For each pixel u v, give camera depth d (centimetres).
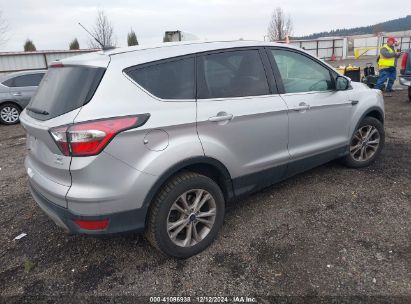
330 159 425
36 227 365
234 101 314
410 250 291
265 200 393
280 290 255
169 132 271
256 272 276
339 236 317
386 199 380
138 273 283
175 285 267
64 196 250
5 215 396
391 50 1116
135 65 269
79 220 253
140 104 262
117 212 256
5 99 1004
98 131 239
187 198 294
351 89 436
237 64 328
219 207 309
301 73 382
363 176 444
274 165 352
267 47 356
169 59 287
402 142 587
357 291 249
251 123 322
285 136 356
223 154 304
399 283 254
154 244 282
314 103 380
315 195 398
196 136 286
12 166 584
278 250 301
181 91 286
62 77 282
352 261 281
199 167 301
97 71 258
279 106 345
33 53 2059
